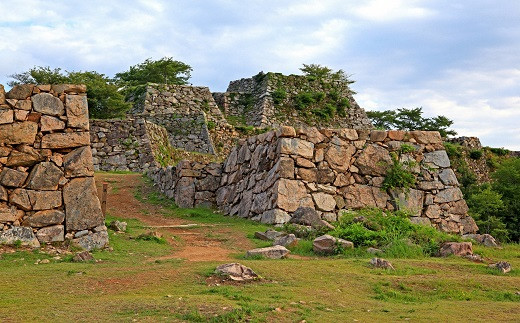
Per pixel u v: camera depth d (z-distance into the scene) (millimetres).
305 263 11078
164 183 23922
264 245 14070
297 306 8016
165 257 12312
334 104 45250
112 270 10383
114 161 29484
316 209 18109
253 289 8906
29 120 13555
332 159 19078
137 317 7352
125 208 20891
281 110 42531
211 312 7500
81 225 13273
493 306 8469
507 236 23828
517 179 27641
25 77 35031
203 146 35250
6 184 13031
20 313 7555
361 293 9148
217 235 15625
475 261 12531
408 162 20031
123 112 36156
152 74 47594
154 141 31078
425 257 12820
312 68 48031
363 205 18891
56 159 13562
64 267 10727
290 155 18453
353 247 13062
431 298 9055
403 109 52312
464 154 37344
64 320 7258
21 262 11484
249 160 20969
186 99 40094
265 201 18547
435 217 19703
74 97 14039
